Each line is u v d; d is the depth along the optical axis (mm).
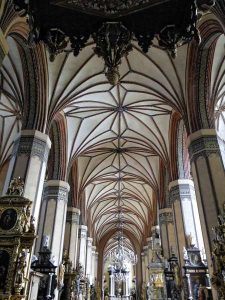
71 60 14469
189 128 13492
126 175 26547
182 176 17594
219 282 9516
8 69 14148
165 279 17672
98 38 4773
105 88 16750
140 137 20891
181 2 4344
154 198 27953
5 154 18156
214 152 12367
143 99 17547
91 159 23672
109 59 4863
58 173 18062
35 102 13734
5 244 9195
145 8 4441
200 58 12820
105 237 40281
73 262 20234
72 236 21125
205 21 10953
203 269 13883
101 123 19750
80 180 23859
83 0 4398
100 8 4496
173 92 14820
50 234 16000
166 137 19156
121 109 18656
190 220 16094
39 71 13562
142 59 14906
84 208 27375
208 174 11969
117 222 38031
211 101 13672
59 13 4547
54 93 14711
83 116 18859
